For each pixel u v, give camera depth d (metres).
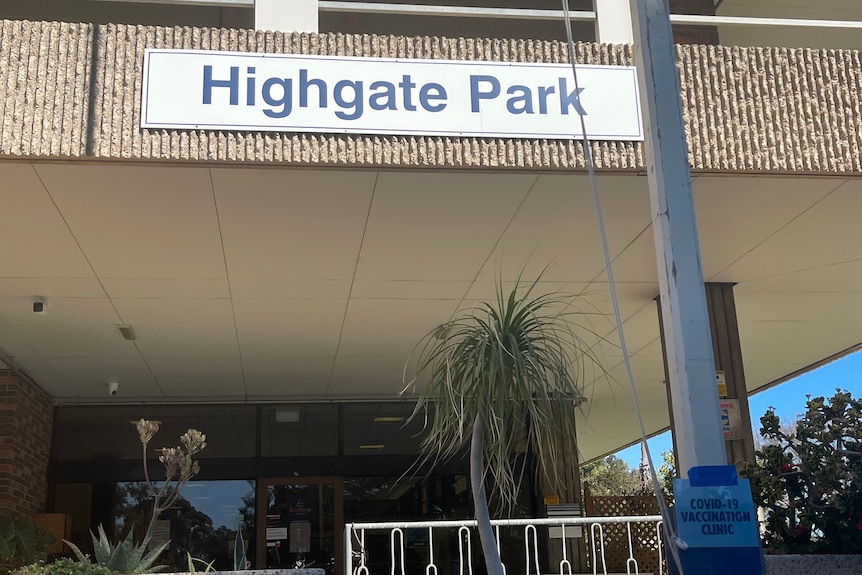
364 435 11.77
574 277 7.33
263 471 11.44
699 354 3.24
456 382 3.56
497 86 5.44
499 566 3.44
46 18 7.55
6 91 5.07
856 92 5.87
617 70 5.57
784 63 5.86
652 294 7.82
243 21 7.71
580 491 10.70
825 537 4.65
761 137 5.69
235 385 10.80
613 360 10.23
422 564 11.34
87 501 11.03
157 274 6.84
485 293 7.61
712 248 6.83
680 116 3.47
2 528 8.06
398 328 8.53
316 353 9.38
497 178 5.51
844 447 4.77
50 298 7.29
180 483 5.37
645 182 5.62
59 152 5.01
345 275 7.05
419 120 5.33
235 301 7.55
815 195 5.98
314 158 5.19
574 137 5.43
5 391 9.36
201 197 5.58
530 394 3.43
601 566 9.96
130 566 5.11
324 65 5.32
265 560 11.10
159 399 11.38
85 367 9.62
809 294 8.04
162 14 7.68
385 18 8.16
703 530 2.82
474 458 3.58
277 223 6.01
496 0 8.30
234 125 5.16
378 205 5.82
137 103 5.14
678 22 6.07
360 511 11.48
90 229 5.97
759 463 5.02
